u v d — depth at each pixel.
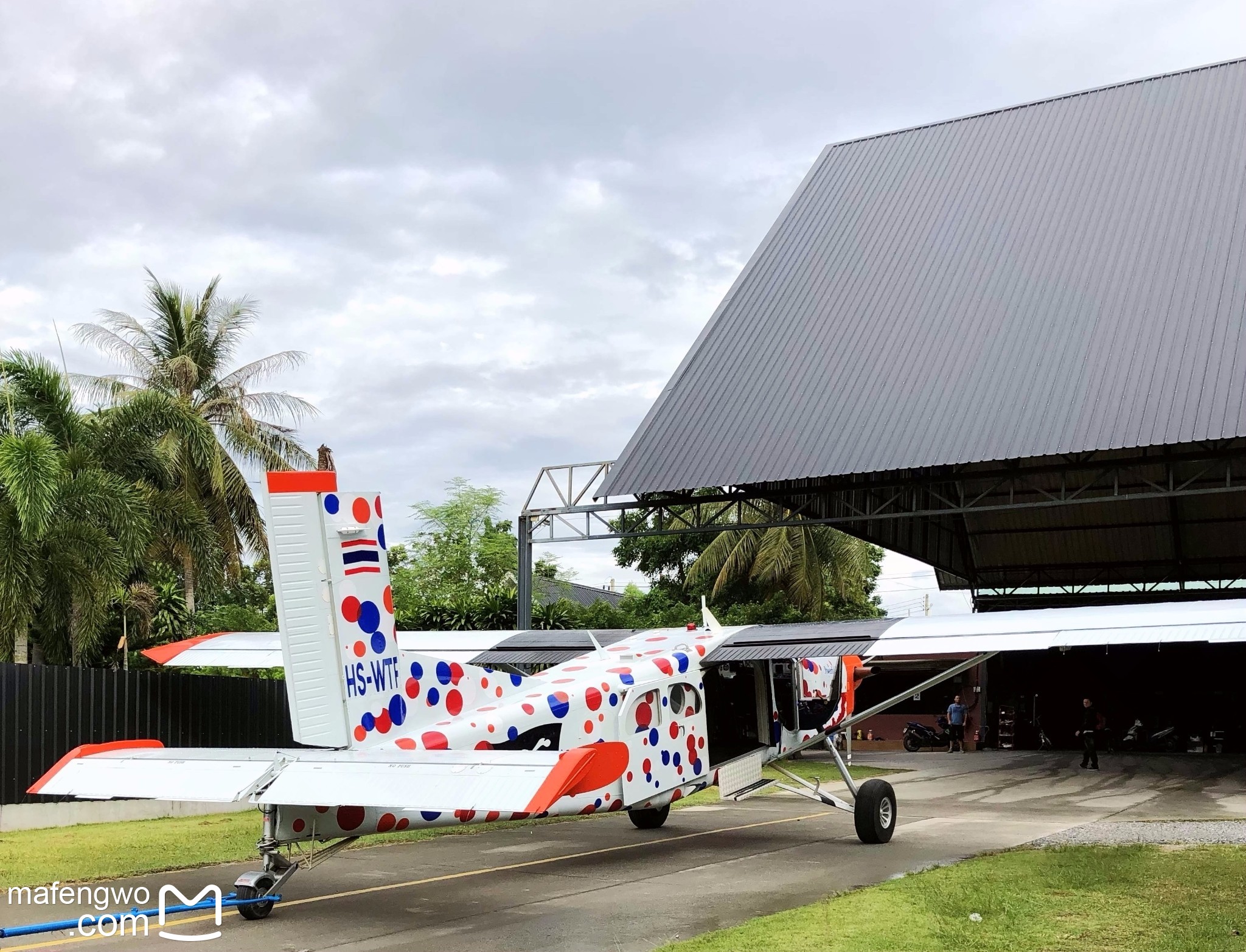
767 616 38.19
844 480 24.77
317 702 8.81
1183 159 25.62
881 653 12.53
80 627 16.77
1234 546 32.47
